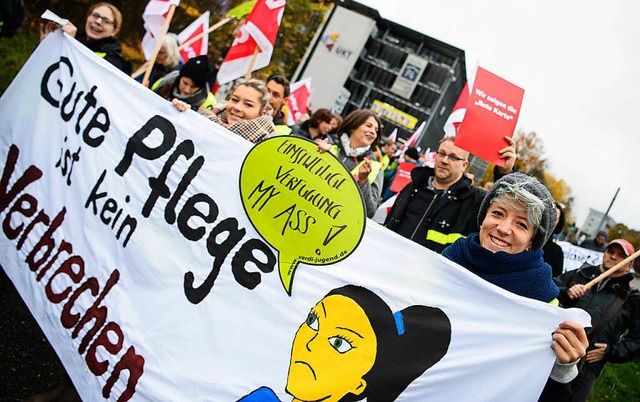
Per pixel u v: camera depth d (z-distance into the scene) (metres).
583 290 3.11
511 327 2.38
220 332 2.60
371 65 55.84
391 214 4.09
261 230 2.67
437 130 57.56
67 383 3.09
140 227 2.88
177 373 2.59
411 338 2.44
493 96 3.32
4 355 3.52
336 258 2.56
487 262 2.47
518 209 2.41
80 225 3.04
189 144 2.89
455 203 3.76
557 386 2.38
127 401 2.66
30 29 13.80
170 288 2.73
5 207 3.26
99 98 3.20
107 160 3.07
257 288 2.61
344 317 2.50
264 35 4.36
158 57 6.00
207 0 16.33
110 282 2.87
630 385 8.16
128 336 2.73
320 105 45.75
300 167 2.66
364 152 4.06
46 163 3.26
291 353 2.51
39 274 3.06
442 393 2.40
